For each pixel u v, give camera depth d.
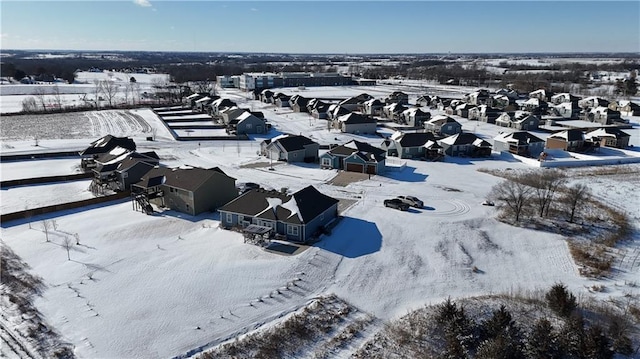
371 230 41.50
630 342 26.42
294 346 25.92
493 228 42.56
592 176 61.94
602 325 27.86
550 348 25.17
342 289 31.78
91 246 37.81
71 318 28.02
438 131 91.69
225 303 29.69
